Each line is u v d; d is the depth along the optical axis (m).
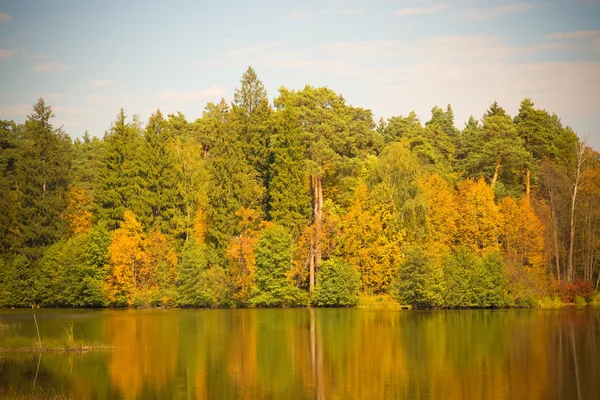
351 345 52.97
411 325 66.06
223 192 99.62
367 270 90.94
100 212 100.56
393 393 36.84
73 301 93.94
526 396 36.09
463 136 131.62
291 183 97.44
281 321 71.31
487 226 92.94
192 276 90.44
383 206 91.44
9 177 109.88
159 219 100.12
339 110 104.38
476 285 85.31
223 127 108.75
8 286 95.38
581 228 96.56
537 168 108.12
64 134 122.19
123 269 91.31
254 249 91.50
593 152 101.25
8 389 37.72
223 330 63.16
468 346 51.97
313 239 92.19
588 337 55.94
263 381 40.00
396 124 125.50
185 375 41.66
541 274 90.25
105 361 46.00
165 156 102.00
